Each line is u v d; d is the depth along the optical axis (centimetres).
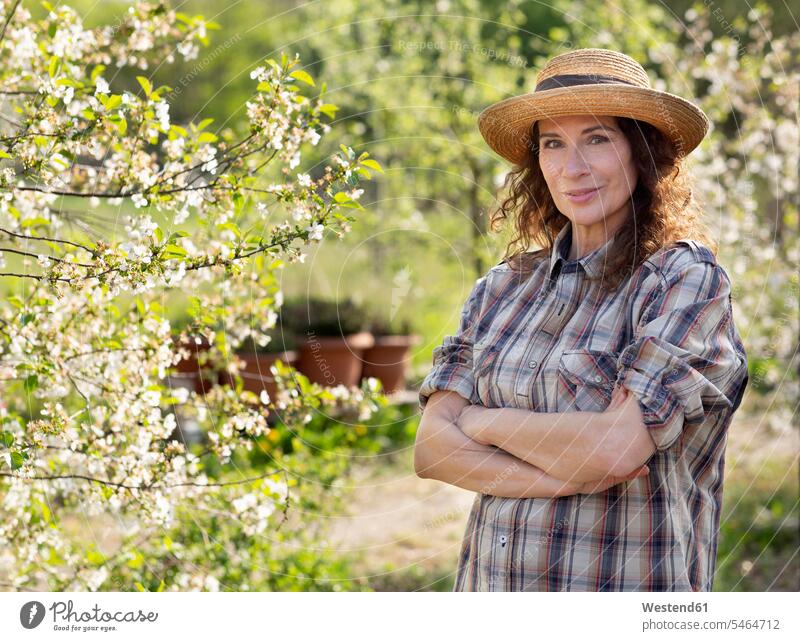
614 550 210
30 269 323
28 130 261
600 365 212
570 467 207
